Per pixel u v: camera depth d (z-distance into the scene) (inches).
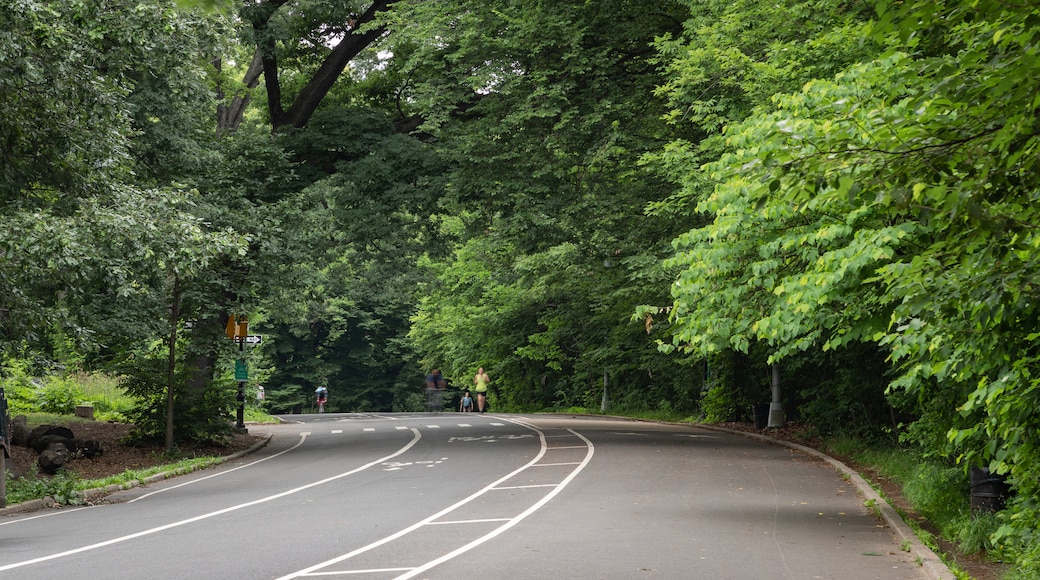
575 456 914.1
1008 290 242.1
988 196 232.8
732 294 517.3
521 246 1113.4
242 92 1407.5
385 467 881.5
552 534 497.4
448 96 1076.5
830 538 486.3
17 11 667.4
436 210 1160.8
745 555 438.3
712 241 537.3
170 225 769.6
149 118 1027.3
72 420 1251.8
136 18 757.3
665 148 904.3
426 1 1095.6
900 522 522.6
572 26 1020.5
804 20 717.9
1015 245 231.9
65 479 777.6
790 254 517.0
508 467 837.2
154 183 974.4
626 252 1077.8
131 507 664.4
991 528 465.1
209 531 525.3
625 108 1016.9
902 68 388.8
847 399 993.5
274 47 1215.6
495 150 1066.7
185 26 805.2
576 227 1062.4
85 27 748.0
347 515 579.8
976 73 234.8
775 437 1193.4
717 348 526.3
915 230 422.0
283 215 1129.4
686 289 530.9
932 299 257.8
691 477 756.0
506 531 508.1
